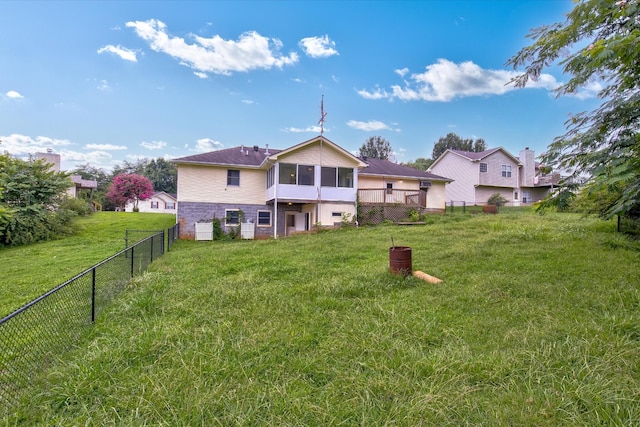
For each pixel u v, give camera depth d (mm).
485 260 6262
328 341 3008
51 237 13047
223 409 2051
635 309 3461
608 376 2260
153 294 4570
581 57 3189
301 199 14898
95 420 1985
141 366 2600
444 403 2021
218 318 3643
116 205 41250
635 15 2898
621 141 3285
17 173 13180
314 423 1919
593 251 6543
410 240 9516
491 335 3029
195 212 15500
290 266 6398
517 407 1972
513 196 27578
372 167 20219
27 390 2330
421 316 3537
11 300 5176
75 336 3221
